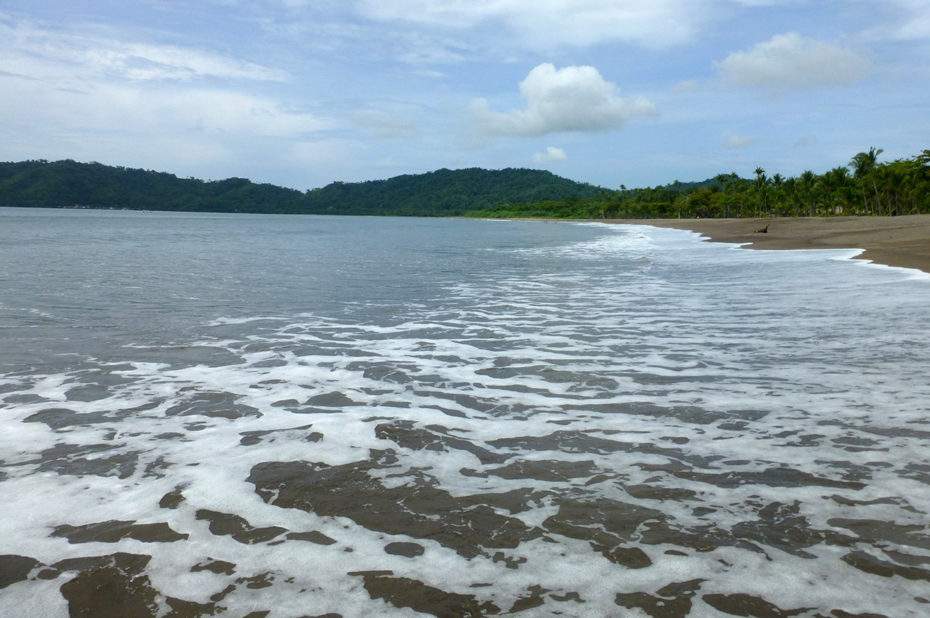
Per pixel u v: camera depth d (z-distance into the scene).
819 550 3.24
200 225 86.56
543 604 2.81
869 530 3.45
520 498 3.92
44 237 42.72
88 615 2.74
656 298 13.62
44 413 5.62
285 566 3.13
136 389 6.44
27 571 3.07
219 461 4.54
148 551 3.27
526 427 5.30
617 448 4.79
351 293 14.55
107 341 8.83
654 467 4.41
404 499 3.91
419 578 3.02
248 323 10.43
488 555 3.24
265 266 21.98
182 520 3.62
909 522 3.53
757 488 4.02
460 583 2.98
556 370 7.29
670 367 7.39
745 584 2.94
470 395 6.29
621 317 11.15
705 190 134.25
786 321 10.37
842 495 3.89
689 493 3.97
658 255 28.16
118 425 5.32
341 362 7.73
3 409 5.71
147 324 10.20
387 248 35.00
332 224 112.12
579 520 3.61
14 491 3.98
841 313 11.01
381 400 6.12
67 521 3.59
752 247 31.92
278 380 6.85
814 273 17.98
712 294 14.12
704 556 3.20
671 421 5.42
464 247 36.56
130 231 57.62
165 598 2.86
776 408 5.72
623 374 7.08
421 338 9.26
